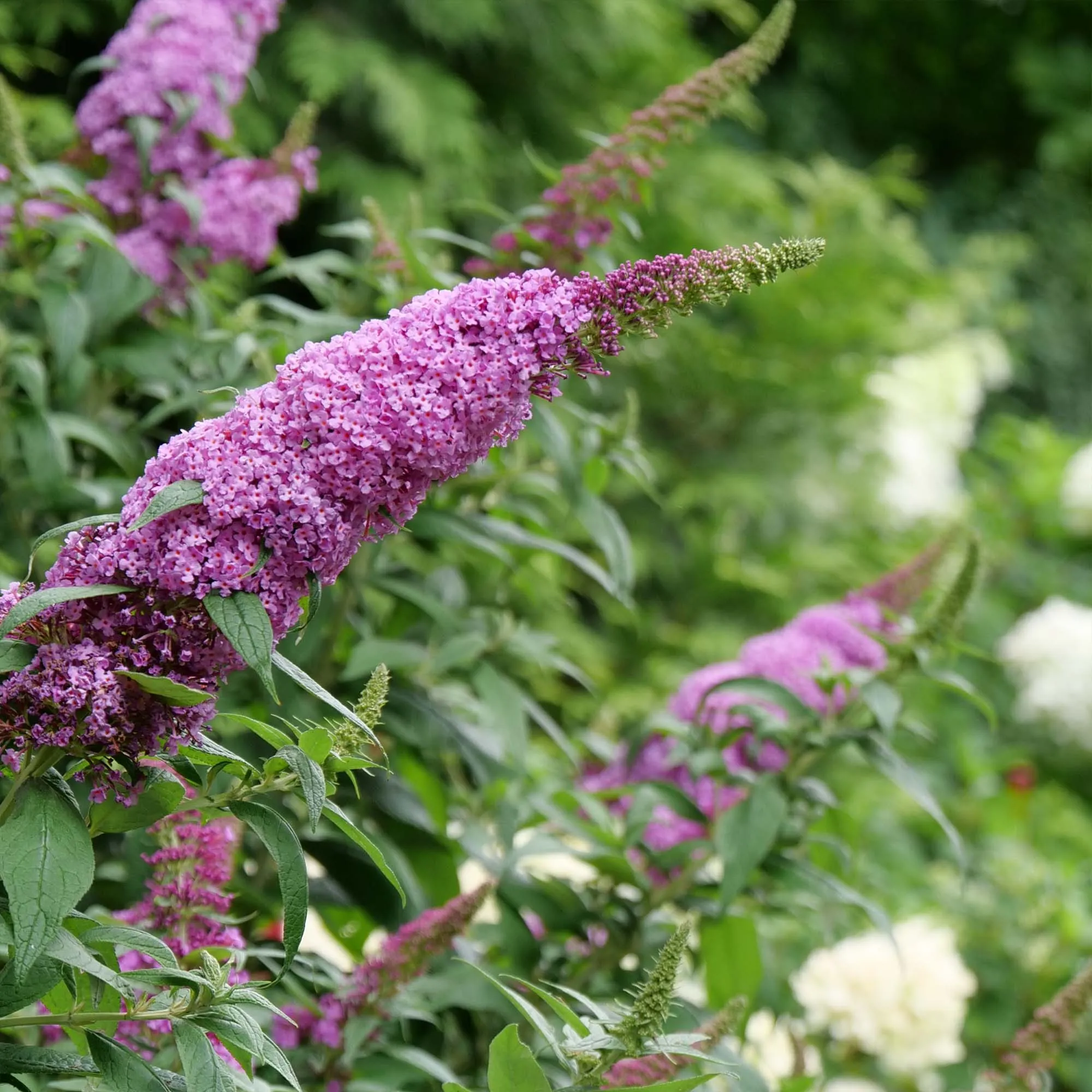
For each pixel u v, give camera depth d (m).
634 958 2.89
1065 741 6.78
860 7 11.77
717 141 9.54
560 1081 2.27
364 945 2.78
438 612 2.84
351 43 7.00
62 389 2.81
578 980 2.72
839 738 2.72
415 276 2.96
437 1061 2.41
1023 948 4.86
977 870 5.35
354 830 1.62
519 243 2.88
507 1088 1.64
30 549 2.99
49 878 1.42
